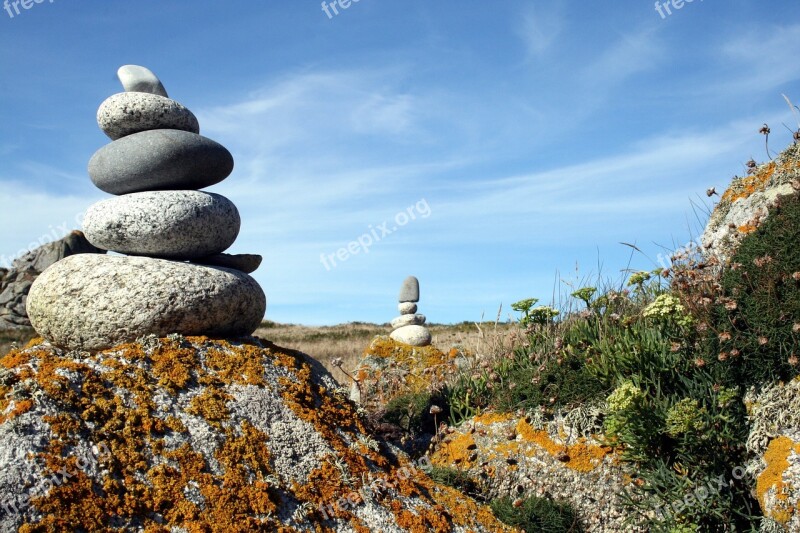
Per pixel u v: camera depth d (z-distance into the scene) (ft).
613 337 3.98
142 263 3.43
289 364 3.51
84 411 2.79
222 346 3.39
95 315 3.30
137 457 2.74
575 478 3.58
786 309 3.27
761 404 3.27
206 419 2.98
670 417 3.18
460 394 4.54
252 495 2.80
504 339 5.08
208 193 3.69
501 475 3.76
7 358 3.01
